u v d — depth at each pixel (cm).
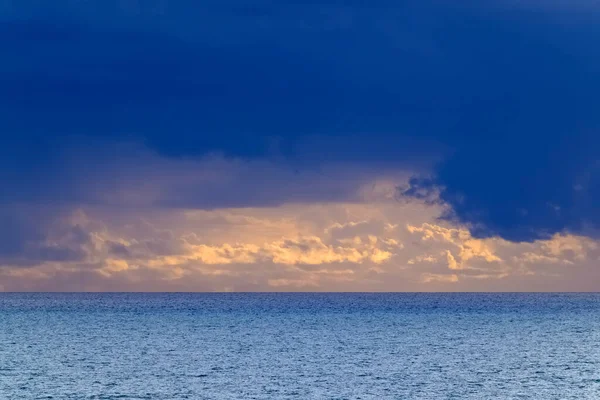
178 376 15262
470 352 19525
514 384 14412
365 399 12975
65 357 18275
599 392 13625
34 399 12812
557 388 14012
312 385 14262
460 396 13225
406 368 16462
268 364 17088
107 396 13112
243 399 12938
